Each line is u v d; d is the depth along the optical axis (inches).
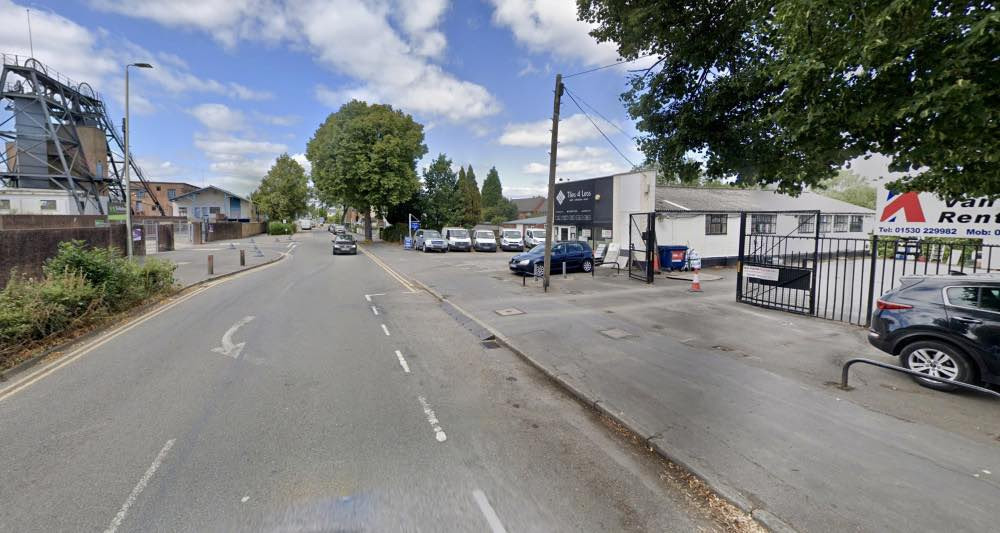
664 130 354.0
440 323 403.9
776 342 318.7
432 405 219.8
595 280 657.6
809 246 987.9
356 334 358.6
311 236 2370.8
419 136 1728.6
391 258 1109.1
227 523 131.1
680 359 282.4
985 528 124.3
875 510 133.5
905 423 188.9
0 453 170.7
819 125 202.8
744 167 312.5
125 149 646.5
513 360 296.2
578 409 218.2
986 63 158.4
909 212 360.5
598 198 901.2
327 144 1662.2
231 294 550.9
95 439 181.8
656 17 312.2
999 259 398.3
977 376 214.8
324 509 137.7
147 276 500.7
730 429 186.9
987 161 177.2
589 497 145.8
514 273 751.1
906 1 157.2
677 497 146.5
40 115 1392.7
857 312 426.6
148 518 133.1
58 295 336.8
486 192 3051.2
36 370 267.0
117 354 299.1
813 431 183.6
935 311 226.4
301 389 237.9
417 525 130.7
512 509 138.8
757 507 137.3
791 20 208.8
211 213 2458.2
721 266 882.8
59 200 1350.9
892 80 181.2
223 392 232.7
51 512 135.6
